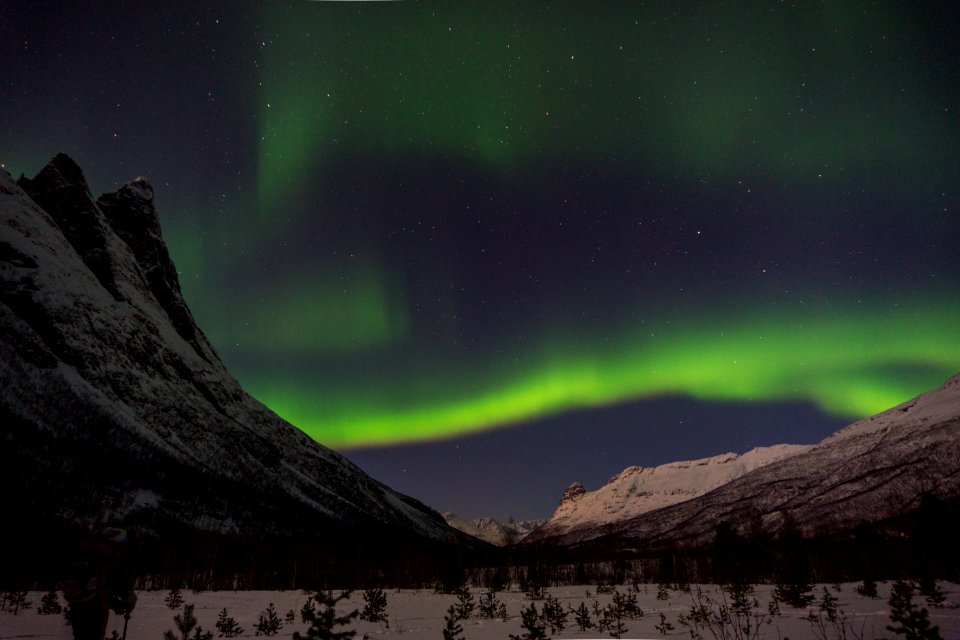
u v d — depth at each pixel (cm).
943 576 2030
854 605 1394
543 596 2383
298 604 2150
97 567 644
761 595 1908
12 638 1152
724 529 3036
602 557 6138
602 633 1209
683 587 2503
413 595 2789
